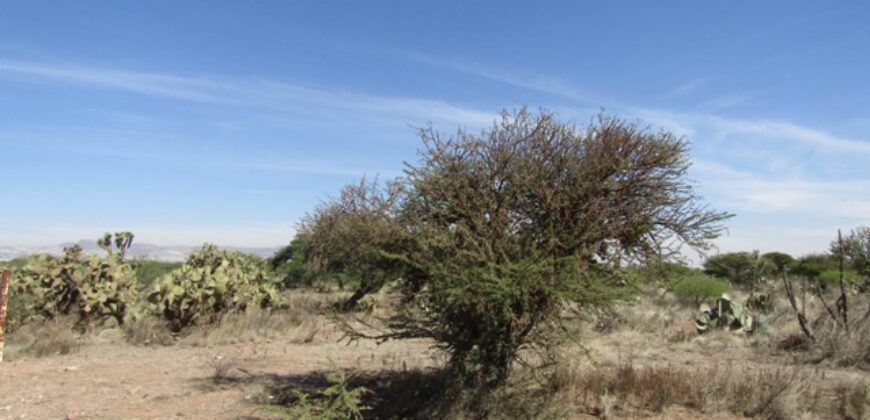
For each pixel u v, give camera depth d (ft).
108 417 26.18
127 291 52.31
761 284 88.38
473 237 23.70
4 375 34.12
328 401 23.71
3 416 26.17
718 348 44.70
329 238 62.03
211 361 39.70
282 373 35.86
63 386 31.63
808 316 53.36
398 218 25.09
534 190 23.72
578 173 23.29
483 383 24.36
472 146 24.52
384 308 65.26
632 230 23.73
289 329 53.01
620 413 26.18
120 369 36.76
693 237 24.08
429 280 24.08
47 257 52.85
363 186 54.70
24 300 48.34
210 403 28.58
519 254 23.22
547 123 24.36
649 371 30.66
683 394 28.12
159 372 35.99
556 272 22.44
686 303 74.49
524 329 23.71
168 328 50.26
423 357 39.88
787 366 37.60
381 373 33.01
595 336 46.75
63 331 46.16
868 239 73.20
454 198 24.12
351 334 27.48
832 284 88.58
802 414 25.55
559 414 24.49
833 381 32.37
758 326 49.42
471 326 24.18
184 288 51.96
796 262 128.77
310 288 106.83
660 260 24.23
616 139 23.80
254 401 28.81
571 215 23.85
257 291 59.67
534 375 26.21
